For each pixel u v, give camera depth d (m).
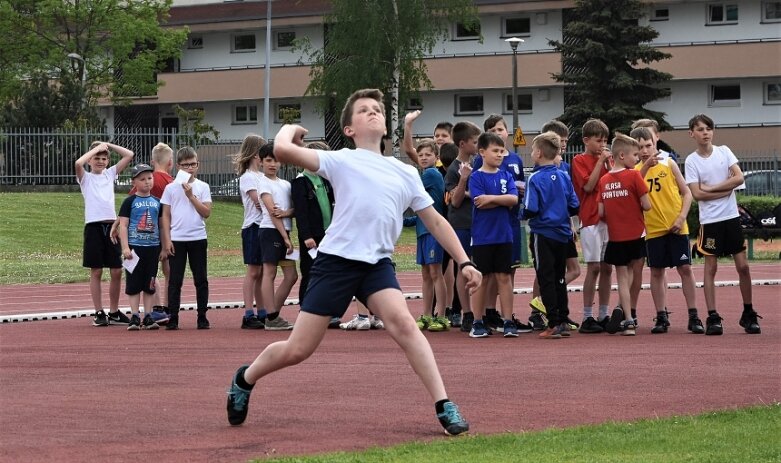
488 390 8.64
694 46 57.12
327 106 57.97
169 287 14.52
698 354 10.77
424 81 56.44
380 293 6.96
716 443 6.33
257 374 7.12
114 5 62.53
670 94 54.31
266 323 14.39
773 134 56.94
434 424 7.27
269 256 14.21
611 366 9.95
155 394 8.68
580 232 13.26
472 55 59.84
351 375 9.59
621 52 52.47
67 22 63.12
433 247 13.41
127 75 63.41
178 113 51.81
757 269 25.41
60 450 6.49
